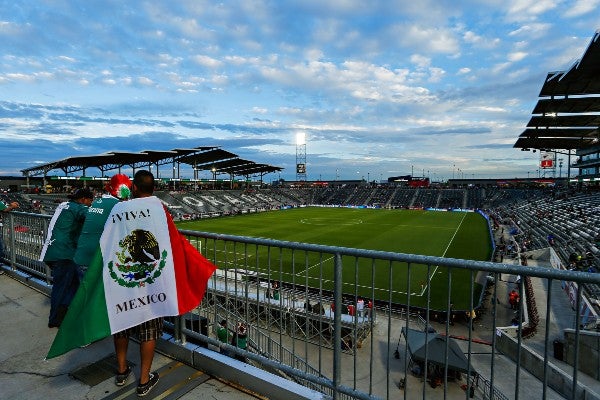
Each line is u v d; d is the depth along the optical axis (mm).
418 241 37656
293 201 101125
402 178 140750
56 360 3834
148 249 3158
